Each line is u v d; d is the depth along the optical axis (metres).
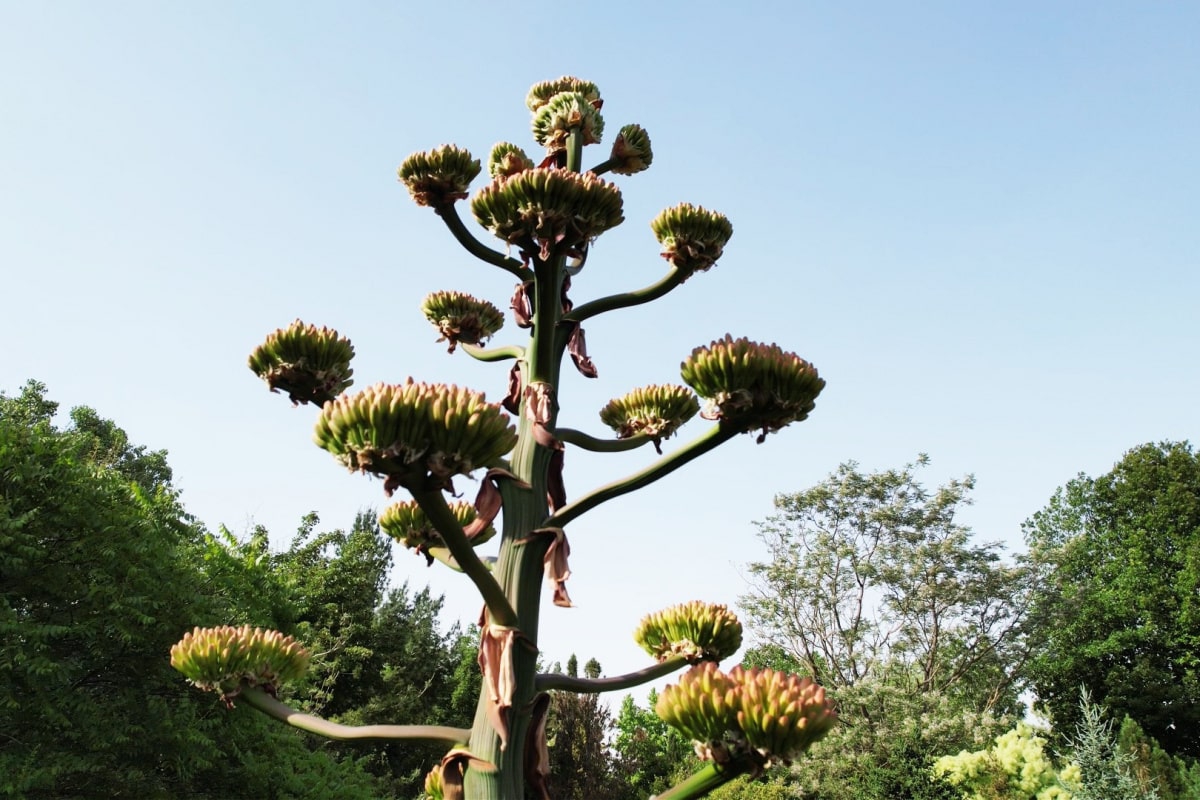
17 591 10.68
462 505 4.00
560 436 3.42
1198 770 20.56
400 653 31.80
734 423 2.89
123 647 11.14
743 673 2.38
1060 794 14.60
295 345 3.63
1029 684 36.72
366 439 2.29
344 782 14.33
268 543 23.05
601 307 3.70
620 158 4.95
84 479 11.55
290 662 3.34
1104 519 40.03
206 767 11.38
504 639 2.63
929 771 17.98
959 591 26.97
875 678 23.30
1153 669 34.28
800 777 21.11
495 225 3.34
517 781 2.59
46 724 10.18
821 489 28.73
